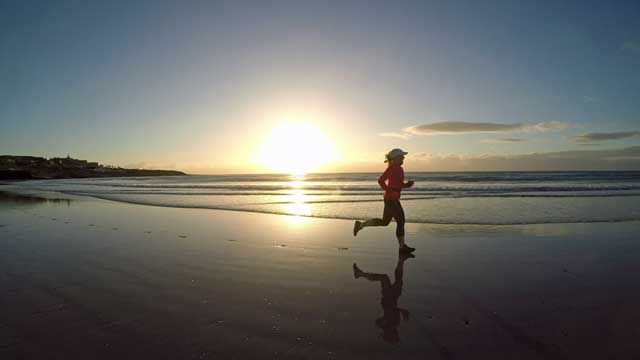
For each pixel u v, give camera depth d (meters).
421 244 7.76
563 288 4.85
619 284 5.00
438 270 5.77
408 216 11.96
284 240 8.21
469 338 3.38
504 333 3.48
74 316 3.88
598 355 3.05
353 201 18.20
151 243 7.85
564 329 3.57
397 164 7.25
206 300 4.39
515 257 6.59
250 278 5.32
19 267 5.89
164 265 6.04
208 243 7.87
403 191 24.94
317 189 31.22
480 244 7.73
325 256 6.71
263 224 10.62
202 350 3.13
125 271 5.66
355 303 4.32
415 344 3.26
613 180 48.09
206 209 14.76
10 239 8.30
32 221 11.27
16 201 18.81
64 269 5.77
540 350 3.14
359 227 7.35
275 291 4.75
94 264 6.09
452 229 9.58
